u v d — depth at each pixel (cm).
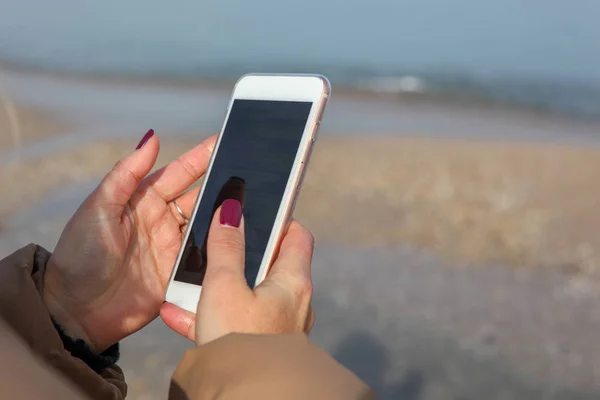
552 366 416
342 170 866
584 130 1329
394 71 2189
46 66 1972
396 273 554
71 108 1326
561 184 809
